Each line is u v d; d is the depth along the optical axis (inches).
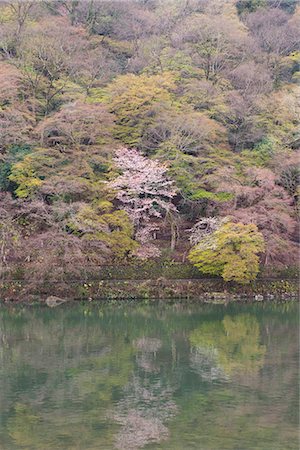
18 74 1390.3
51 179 1241.4
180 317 1064.8
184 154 1407.5
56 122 1307.8
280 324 1004.6
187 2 2022.6
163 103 1418.6
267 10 2110.0
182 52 1683.1
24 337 884.0
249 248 1222.9
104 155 1385.3
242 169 1393.9
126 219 1277.1
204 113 1480.1
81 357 748.6
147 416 511.2
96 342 848.3
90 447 438.3
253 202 1337.4
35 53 1509.6
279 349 799.7
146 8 2128.4
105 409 532.7
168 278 1299.2
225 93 1557.6
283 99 1519.4
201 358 743.1
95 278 1262.3
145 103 1443.2
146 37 1921.8
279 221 1277.1
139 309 1142.3
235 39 1742.1
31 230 1264.8
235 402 551.8
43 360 730.8
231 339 869.2
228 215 1299.2
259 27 1998.0
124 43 1893.5
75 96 1455.5
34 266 1171.3
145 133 1439.5
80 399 562.3
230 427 483.5
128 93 1425.9
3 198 1263.5
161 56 1706.4
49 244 1178.0
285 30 1908.2
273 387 604.4
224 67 1742.1
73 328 960.3
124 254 1298.0
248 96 1571.1
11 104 1386.6
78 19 1937.7
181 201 1432.1
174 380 633.0
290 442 451.5
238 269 1214.9
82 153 1307.8
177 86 1588.3
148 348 805.2
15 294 1191.6
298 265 1365.7
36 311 1114.1
